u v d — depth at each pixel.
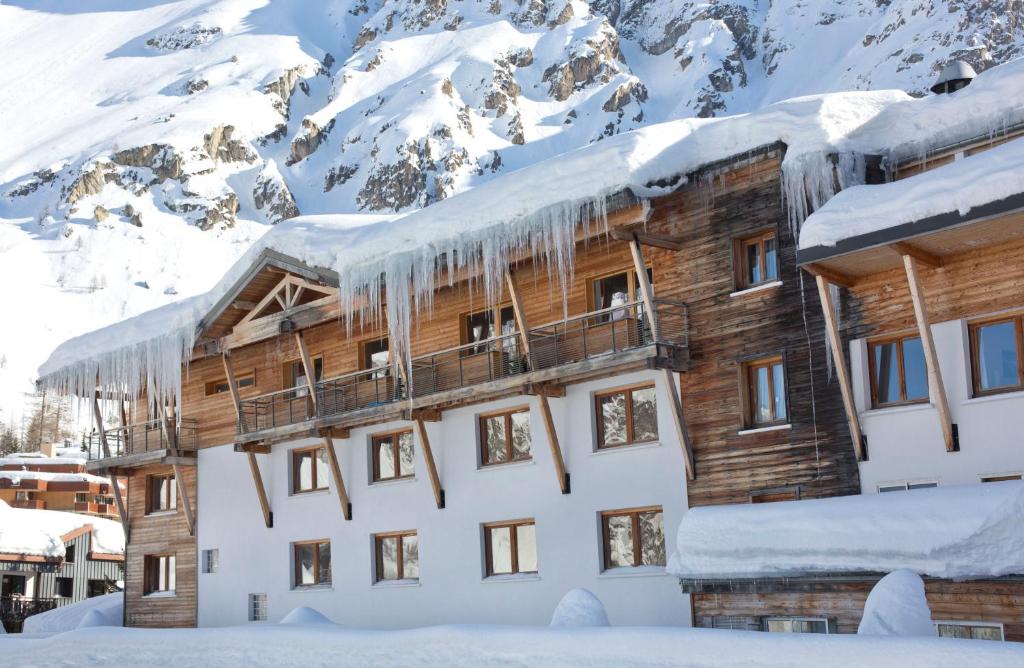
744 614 19.58
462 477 25.28
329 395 27.86
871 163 19.77
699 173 21.61
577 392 23.31
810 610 18.34
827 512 16.28
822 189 19.44
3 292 196.25
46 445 78.56
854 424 18.69
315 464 29.22
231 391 29.97
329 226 27.45
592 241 23.41
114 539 48.53
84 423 131.25
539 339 23.45
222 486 31.52
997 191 15.36
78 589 46.84
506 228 22.47
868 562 15.43
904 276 18.61
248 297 29.53
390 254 24.56
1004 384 17.48
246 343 29.20
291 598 28.91
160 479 34.06
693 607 20.56
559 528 23.28
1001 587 15.16
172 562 33.41
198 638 18.91
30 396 159.38
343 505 27.64
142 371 31.86
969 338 17.89
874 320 18.92
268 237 28.02
